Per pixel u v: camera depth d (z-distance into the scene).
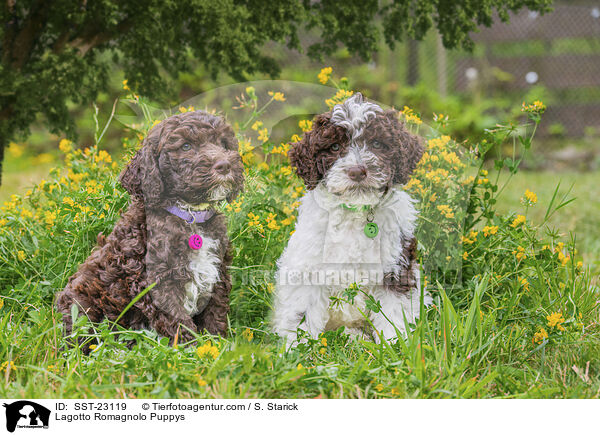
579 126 11.82
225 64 5.34
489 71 11.28
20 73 5.33
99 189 3.87
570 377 2.77
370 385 2.57
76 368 2.72
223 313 3.01
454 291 3.40
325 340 2.82
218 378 2.54
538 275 3.45
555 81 11.80
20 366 2.74
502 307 3.21
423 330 2.74
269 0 5.29
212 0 5.04
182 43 5.66
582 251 5.30
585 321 3.35
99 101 7.77
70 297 3.12
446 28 5.80
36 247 3.77
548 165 10.74
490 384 2.70
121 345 2.81
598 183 8.40
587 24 11.80
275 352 2.78
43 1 5.46
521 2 5.70
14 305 3.46
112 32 5.52
